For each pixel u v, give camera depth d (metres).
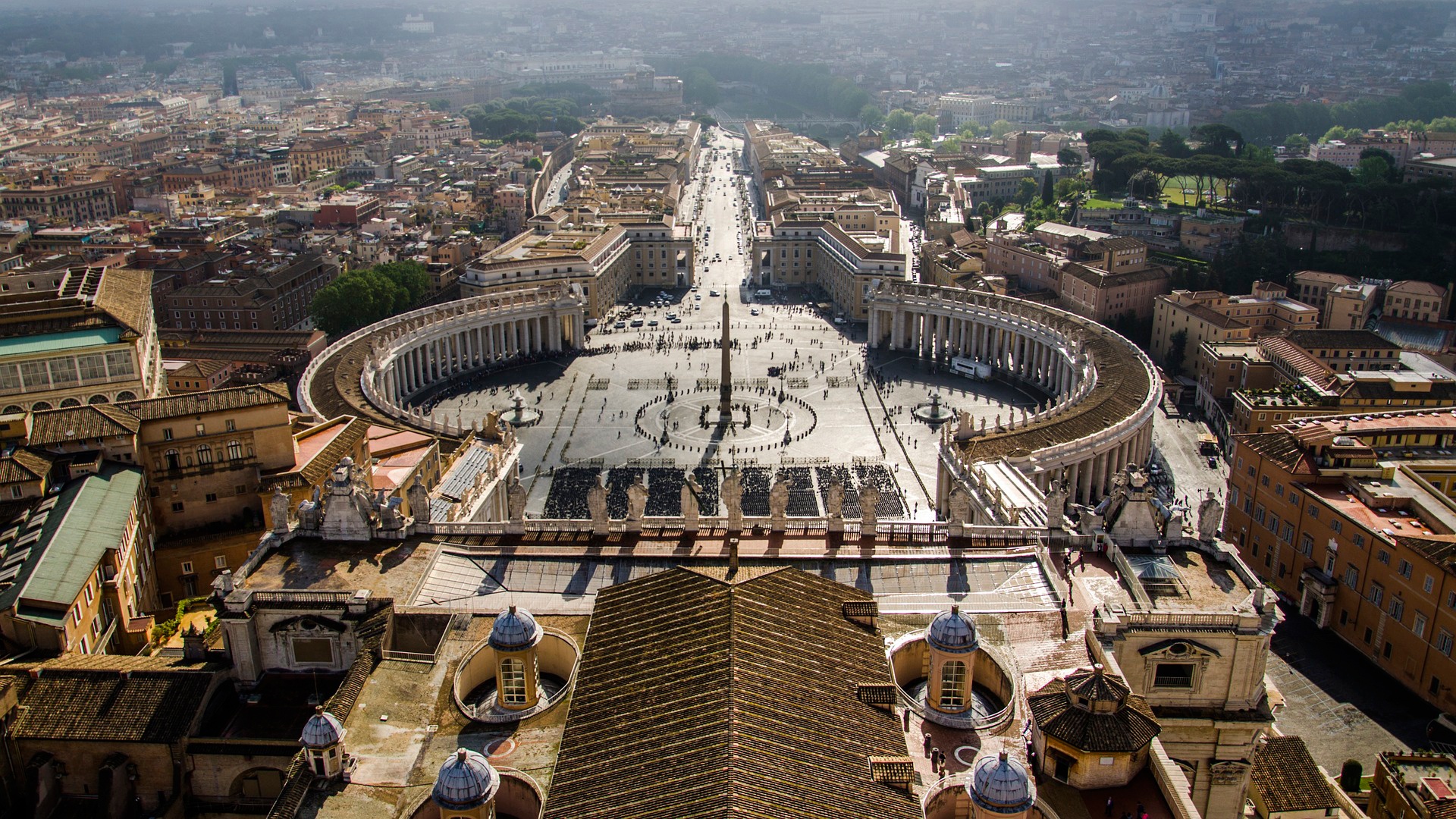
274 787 94.62
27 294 189.88
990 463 170.25
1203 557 105.31
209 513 150.62
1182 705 92.56
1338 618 154.12
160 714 94.75
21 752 94.00
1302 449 167.12
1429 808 106.56
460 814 68.69
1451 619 132.75
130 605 130.88
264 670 101.81
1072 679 78.56
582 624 96.38
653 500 195.62
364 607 99.44
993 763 66.25
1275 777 108.75
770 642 80.44
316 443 162.25
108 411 144.88
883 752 72.94
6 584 117.25
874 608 89.69
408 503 150.75
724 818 61.44
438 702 87.12
